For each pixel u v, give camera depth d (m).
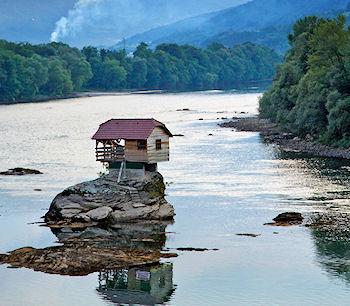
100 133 107.50
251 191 120.81
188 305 69.94
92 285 76.00
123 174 106.94
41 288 75.12
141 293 73.31
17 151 180.62
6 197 119.56
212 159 160.50
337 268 79.19
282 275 77.50
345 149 165.00
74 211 102.00
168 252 86.62
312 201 111.25
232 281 76.12
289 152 169.25
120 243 91.00
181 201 114.31
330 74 181.25
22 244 90.75
